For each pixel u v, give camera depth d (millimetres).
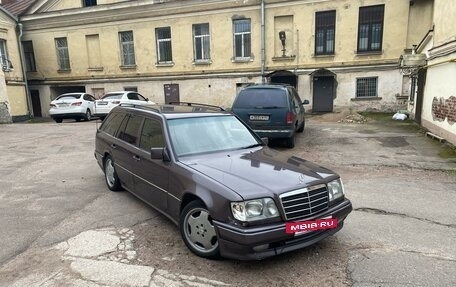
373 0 18859
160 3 22406
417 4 18297
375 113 19391
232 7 21156
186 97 23297
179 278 3369
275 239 3332
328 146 10242
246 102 9562
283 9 20328
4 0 29734
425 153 9086
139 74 24016
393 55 19031
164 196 4367
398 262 3641
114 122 6191
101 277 3387
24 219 4867
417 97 14844
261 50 21000
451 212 5059
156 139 4734
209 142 4719
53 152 9867
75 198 5766
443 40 11109
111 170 6125
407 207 5270
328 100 20547
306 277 3387
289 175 3834
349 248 3955
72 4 24641
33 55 26281
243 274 3441
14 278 3395
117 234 4352
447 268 3514
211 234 3648
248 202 3336
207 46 22453
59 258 3766
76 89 26234
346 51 19766
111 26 24016
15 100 23500
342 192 4047
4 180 6938
